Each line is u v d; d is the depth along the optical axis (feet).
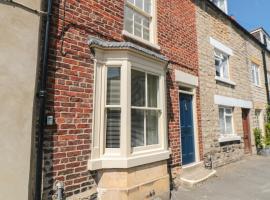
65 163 13.73
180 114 24.17
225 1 40.65
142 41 20.04
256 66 46.11
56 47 14.14
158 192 17.79
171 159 21.17
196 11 29.76
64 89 14.19
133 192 15.66
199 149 25.76
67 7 15.08
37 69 12.67
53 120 13.42
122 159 15.43
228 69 35.70
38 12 12.75
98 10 17.02
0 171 10.55
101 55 16.38
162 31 22.90
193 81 26.37
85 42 15.78
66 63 14.49
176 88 23.45
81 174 14.42
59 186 13.11
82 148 14.64
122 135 15.85
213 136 28.63
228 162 30.99
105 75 16.33
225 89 33.35
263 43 51.52
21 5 12.03
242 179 23.80
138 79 18.07
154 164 18.11
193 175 22.98
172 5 25.11
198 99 26.99
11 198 10.72
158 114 19.95
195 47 28.09
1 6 11.37
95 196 14.99
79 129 14.62
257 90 43.65
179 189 20.42
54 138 13.41
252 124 40.16
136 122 17.67
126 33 18.72
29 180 11.72
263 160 34.58
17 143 11.16
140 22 21.30
